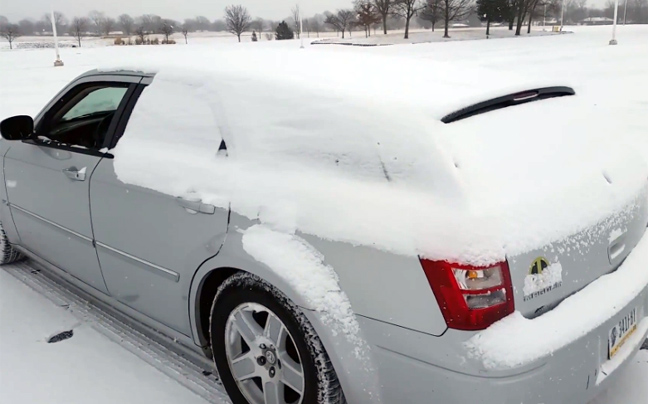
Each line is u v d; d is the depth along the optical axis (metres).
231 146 2.63
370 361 2.11
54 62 31.81
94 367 3.10
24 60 37.31
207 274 2.59
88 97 3.72
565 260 2.05
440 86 2.46
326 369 2.22
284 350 2.39
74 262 3.52
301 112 2.45
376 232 2.04
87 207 3.21
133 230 2.93
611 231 2.26
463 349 1.88
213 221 2.52
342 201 2.17
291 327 2.29
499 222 1.91
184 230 2.65
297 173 2.37
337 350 2.14
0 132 3.60
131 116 3.13
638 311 2.39
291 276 2.19
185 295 2.74
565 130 2.44
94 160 3.17
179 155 2.81
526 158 2.17
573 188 2.16
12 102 13.57
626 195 2.38
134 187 2.88
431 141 2.06
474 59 26.02
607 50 30.77
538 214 2.00
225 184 2.53
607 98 11.46
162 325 3.01
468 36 72.25
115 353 3.23
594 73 17.08
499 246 1.88
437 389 1.96
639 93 12.12
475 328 1.88
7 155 3.93
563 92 2.80
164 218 2.74
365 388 2.14
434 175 2.01
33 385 2.95
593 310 2.08
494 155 2.11
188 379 2.98
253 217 2.39
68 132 3.76
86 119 3.81
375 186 2.14
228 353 2.61
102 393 2.88
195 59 3.20
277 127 2.50
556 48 35.59
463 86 2.47
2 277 4.27
